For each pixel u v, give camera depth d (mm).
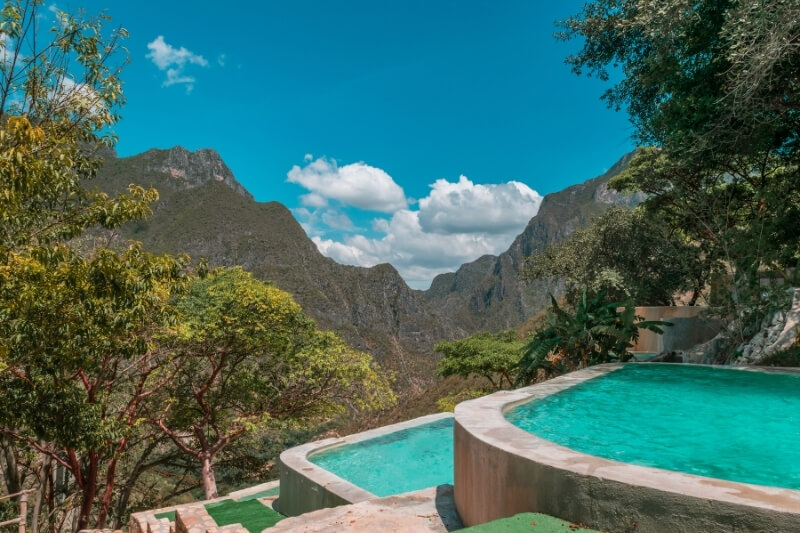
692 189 21500
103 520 18031
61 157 9797
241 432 23281
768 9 13336
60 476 21766
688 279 32094
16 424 11758
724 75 17203
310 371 21906
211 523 7164
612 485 4012
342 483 10422
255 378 23281
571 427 7395
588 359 19406
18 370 11328
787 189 18969
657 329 19062
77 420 11617
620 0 21328
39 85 11477
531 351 19562
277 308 21203
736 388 10398
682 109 18422
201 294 21406
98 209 10664
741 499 3488
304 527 6316
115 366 17812
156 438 23812
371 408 23031
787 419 7863
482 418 6586
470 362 32906
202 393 22250
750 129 17453
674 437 6797
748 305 15844
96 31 11586
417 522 6094
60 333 9750
